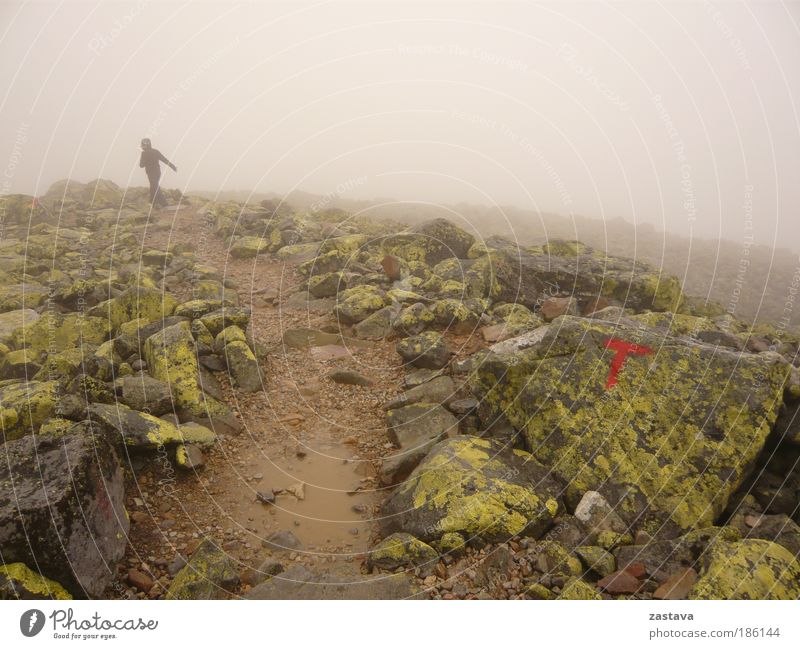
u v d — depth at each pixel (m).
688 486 4.58
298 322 8.69
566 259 9.41
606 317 6.84
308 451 5.72
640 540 4.32
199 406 5.95
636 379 5.27
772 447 4.97
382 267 10.42
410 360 7.14
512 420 5.51
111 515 4.17
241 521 4.73
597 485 4.75
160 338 6.62
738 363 5.10
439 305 7.93
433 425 5.79
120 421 5.02
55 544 3.56
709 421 4.84
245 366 6.82
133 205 17.34
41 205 15.27
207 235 13.92
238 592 3.93
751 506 4.57
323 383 7.01
